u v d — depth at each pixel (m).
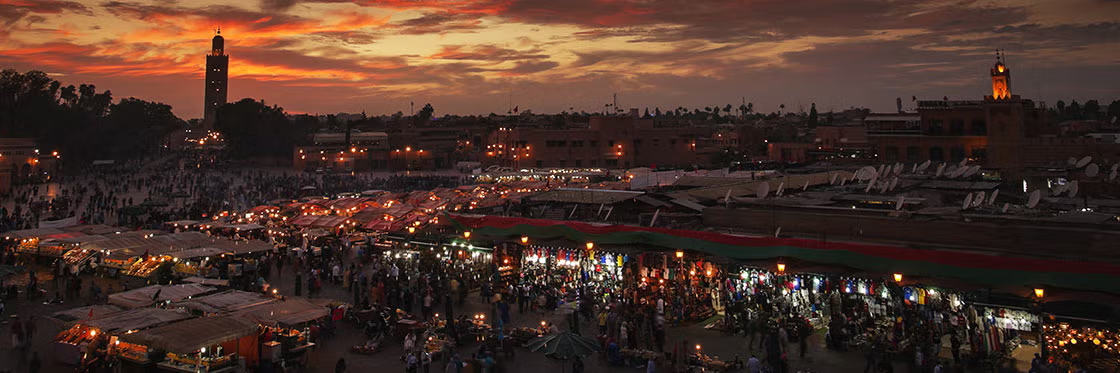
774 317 23.00
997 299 19.31
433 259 33.53
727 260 23.89
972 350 19.25
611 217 30.52
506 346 21.69
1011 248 20.23
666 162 127.25
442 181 94.94
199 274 30.98
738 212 26.55
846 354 20.70
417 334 23.62
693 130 129.00
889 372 18.38
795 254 22.48
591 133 123.38
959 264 19.95
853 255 21.62
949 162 53.22
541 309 27.09
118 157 131.00
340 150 147.50
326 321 24.05
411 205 48.03
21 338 22.34
